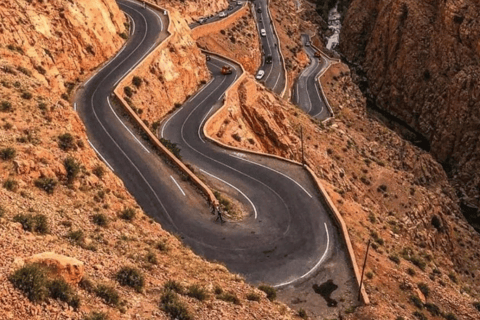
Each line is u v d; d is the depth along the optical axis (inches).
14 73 1344.7
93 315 664.4
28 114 1145.4
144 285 820.0
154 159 1552.7
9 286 621.6
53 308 639.8
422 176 3125.0
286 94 3469.5
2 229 757.9
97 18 2087.8
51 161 1042.7
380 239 1534.2
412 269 1445.6
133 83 1955.0
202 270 1005.2
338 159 2471.7
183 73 2279.8
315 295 1172.5
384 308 1165.1
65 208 959.0
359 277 1218.0
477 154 3491.6
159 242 1037.2
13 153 974.4
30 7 1755.7
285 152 2247.8
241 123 2190.0
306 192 1581.0
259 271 1228.5
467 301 1449.3
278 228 1403.8
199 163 1760.6
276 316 920.3
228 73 2524.6
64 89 1781.5
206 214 1387.8
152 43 2236.7
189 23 3489.2
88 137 1626.5
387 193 2410.2
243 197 1565.0
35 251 737.0
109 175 1203.9
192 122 2038.6
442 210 2672.2
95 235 924.0
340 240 1362.0
